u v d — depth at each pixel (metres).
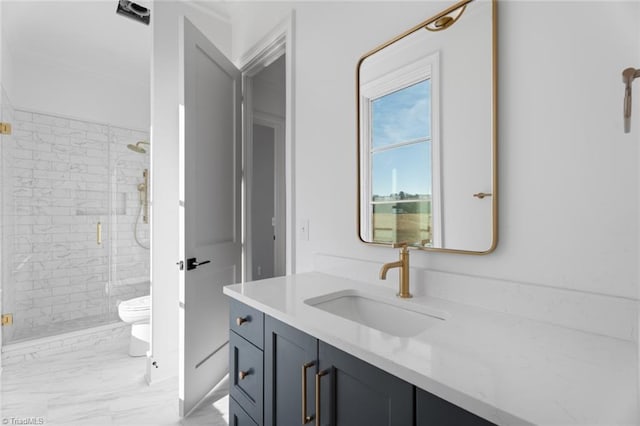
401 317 1.09
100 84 3.25
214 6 2.42
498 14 0.96
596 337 0.76
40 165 2.90
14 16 2.36
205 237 1.95
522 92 0.91
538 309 0.87
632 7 0.74
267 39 2.04
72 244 3.07
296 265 1.79
